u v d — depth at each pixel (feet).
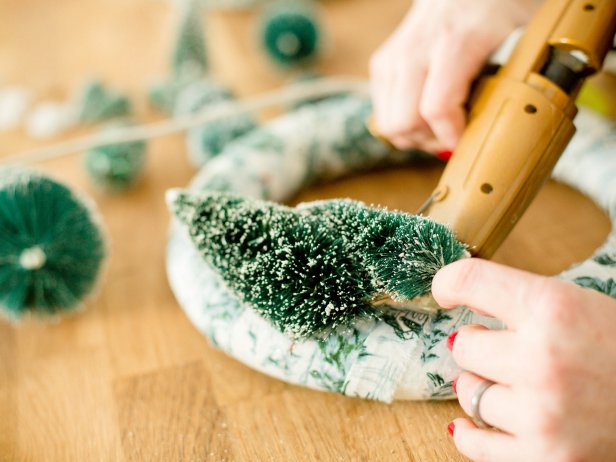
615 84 2.34
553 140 1.41
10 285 1.78
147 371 1.73
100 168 2.33
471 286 1.16
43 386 1.71
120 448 1.52
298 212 1.41
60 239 1.79
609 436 1.08
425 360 1.41
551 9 1.55
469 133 1.47
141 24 3.69
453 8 1.81
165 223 2.29
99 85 2.84
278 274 1.30
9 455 1.52
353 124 2.29
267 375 1.68
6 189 1.75
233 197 1.44
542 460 1.09
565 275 1.55
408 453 1.44
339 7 3.73
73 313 1.94
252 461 1.46
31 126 2.79
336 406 1.57
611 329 1.09
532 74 1.48
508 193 1.36
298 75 3.00
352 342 1.43
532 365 1.08
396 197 2.27
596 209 2.18
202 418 1.58
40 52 3.43
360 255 1.29
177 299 1.94
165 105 2.86
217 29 3.57
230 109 2.40
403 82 1.78
